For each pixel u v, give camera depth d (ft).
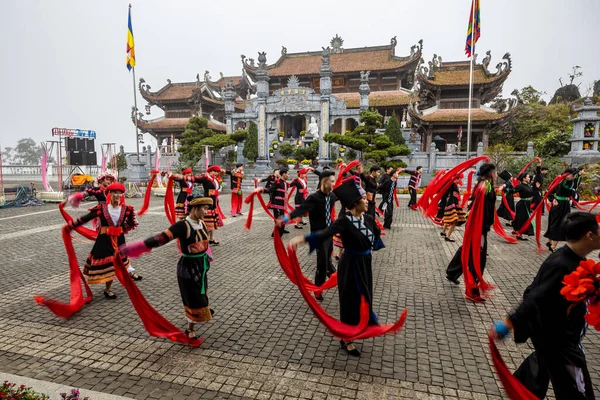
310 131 113.70
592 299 8.13
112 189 19.40
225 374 13.24
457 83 98.43
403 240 34.63
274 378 13.00
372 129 81.35
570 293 8.08
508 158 79.25
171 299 20.29
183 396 12.01
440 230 39.65
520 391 9.63
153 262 27.53
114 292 21.27
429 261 27.53
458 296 20.63
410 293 21.08
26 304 19.62
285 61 143.74
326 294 21.15
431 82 99.81
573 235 9.24
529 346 15.17
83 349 14.98
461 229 40.45
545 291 9.09
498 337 9.36
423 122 99.76
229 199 71.31
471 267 20.02
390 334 16.22
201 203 14.69
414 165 89.71
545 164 74.43
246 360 14.15
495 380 12.91
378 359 14.23
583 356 9.45
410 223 44.24
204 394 12.14
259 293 21.20
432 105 112.27
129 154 112.27
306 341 15.64
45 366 13.76
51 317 17.97
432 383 12.71
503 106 97.40
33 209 57.26
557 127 112.78
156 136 144.15
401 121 126.00
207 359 14.23
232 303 19.72
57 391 12.07
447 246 32.19
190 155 101.14
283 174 40.01
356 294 14.21
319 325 17.16
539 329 9.37
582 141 86.99
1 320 17.62
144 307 14.96
